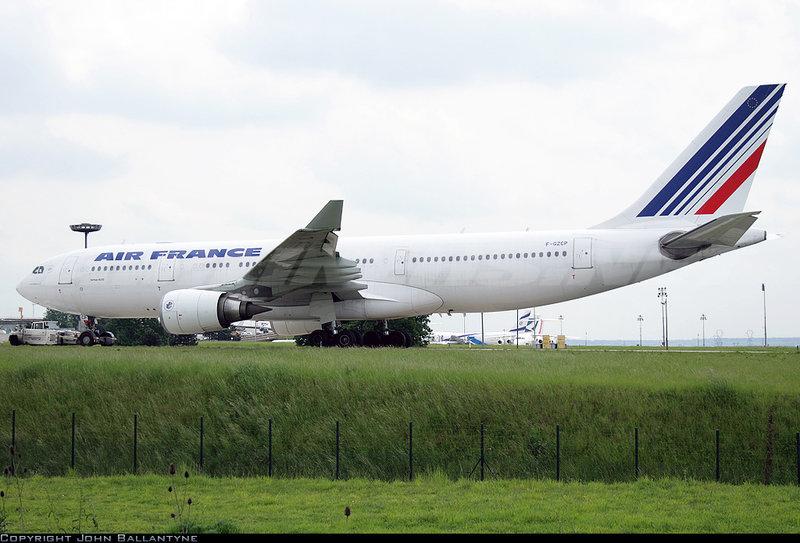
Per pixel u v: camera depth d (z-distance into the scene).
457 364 68.69
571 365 69.12
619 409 55.50
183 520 38.62
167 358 73.56
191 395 63.69
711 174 90.25
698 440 53.06
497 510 40.56
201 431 56.62
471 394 57.75
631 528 36.75
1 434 63.56
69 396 66.19
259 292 94.69
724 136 89.94
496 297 94.44
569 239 92.19
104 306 107.81
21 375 69.88
